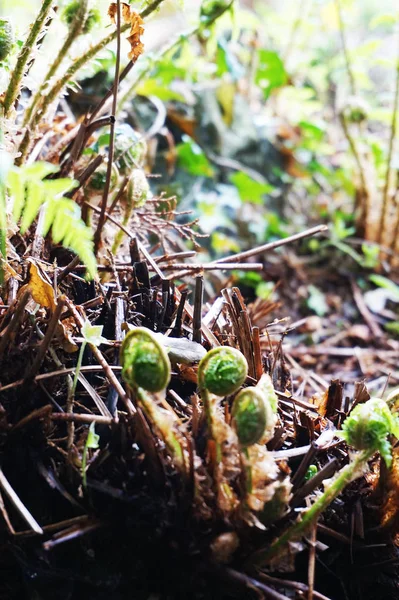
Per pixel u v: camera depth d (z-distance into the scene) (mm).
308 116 1679
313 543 429
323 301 1281
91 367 474
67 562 425
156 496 425
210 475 423
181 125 1290
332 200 1583
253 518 406
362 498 474
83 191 588
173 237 980
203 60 1221
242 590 423
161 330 530
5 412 431
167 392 497
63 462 438
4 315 469
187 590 422
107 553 430
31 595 423
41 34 531
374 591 471
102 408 457
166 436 410
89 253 389
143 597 428
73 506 430
